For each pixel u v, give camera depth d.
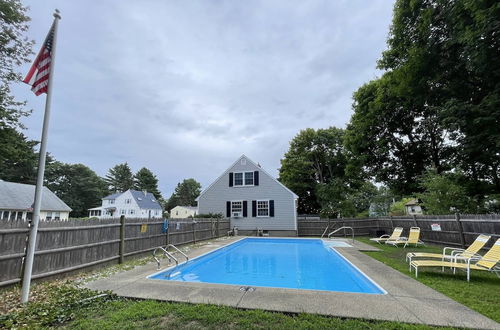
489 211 13.03
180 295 4.52
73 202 50.09
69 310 3.76
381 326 3.29
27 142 13.67
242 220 20.47
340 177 31.44
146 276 6.03
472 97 13.35
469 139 12.44
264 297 4.40
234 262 9.92
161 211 53.75
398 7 14.17
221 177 21.61
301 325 3.29
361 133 21.42
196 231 13.50
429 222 12.14
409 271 6.60
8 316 3.52
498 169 14.58
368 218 18.48
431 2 12.48
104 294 4.51
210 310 3.77
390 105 18.48
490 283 5.44
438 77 13.70
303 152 33.31
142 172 69.88
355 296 4.48
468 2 9.37
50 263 5.66
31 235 4.48
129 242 8.36
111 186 67.56
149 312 3.68
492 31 9.35
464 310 3.85
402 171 21.06
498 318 3.57
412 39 14.05
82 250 6.52
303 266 9.12
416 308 3.92
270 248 13.58
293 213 19.70
